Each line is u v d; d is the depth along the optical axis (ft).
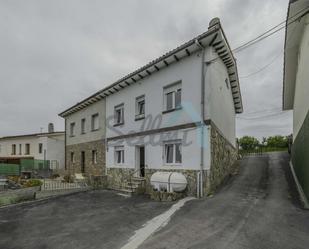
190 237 16.79
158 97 39.78
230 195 28.48
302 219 18.97
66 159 73.31
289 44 34.04
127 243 16.78
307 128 24.85
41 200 38.06
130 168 45.06
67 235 19.52
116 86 49.11
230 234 16.72
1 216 27.66
